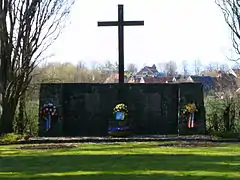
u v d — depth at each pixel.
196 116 19.88
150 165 11.55
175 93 20.61
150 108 20.48
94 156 13.40
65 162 12.22
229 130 19.59
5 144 17.14
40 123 19.67
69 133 20.11
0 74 19.45
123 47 20.39
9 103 19.47
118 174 10.22
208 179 9.52
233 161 12.19
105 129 20.20
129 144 16.83
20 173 10.49
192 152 14.23
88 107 20.30
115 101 20.36
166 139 18.12
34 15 19.84
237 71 27.55
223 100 20.67
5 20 19.39
